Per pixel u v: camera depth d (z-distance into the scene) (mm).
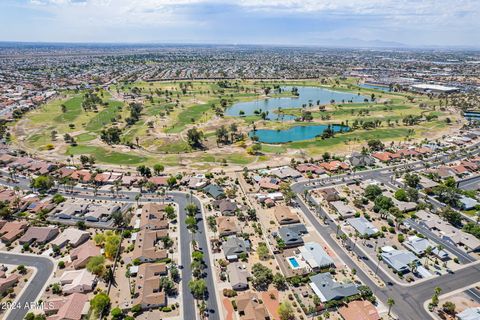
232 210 148500
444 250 122688
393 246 125188
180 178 181750
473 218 145375
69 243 125750
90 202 155875
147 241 123375
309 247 122438
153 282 101438
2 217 141500
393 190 171375
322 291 101250
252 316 90500
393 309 96125
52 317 90125
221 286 104688
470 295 101500
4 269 110688
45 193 165375
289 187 167250
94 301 91812
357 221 139625
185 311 95125
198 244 126312
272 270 112062
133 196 163625
